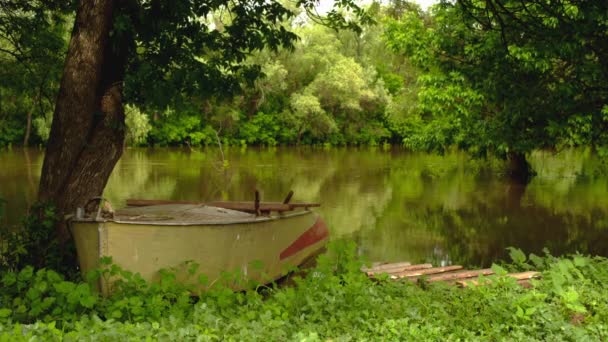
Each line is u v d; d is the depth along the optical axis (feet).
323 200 60.23
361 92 164.76
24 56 45.27
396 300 20.29
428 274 27.35
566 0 32.32
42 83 45.16
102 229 22.00
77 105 26.00
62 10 40.04
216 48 33.12
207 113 156.35
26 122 143.02
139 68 30.04
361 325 17.74
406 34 61.93
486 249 39.34
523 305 18.54
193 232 23.81
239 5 32.96
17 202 53.16
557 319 17.89
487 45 39.78
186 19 31.83
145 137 145.59
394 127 172.24
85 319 17.76
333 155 129.59
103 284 21.68
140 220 25.00
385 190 68.13
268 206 33.78
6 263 26.22
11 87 48.14
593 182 75.36
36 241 25.73
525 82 39.19
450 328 17.58
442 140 71.10
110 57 27.84
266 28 33.35
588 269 24.06
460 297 20.52
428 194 64.85
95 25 25.80
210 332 16.66
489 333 17.12
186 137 157.48
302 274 31.83
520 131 43.98
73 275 24.63
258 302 20.29
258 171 89.40
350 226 46.68
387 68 180.04
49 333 15.61
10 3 41.60
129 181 73.67
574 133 44.19
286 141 175.22
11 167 87.30
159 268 23.20
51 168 26.45
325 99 170.19
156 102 31.22
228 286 25.32
